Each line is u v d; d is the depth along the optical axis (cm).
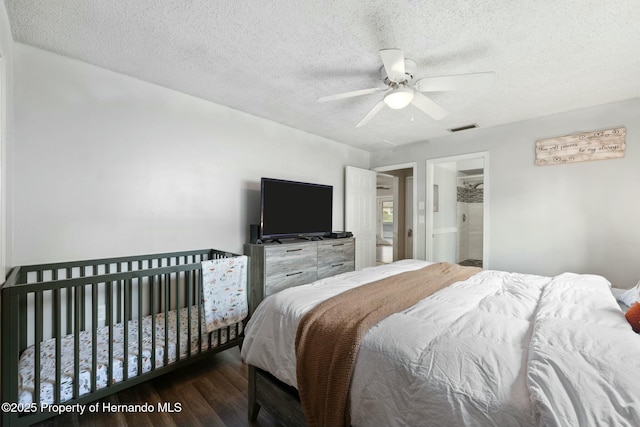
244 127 320
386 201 958
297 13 160
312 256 344
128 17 166
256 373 162
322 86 253
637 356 88
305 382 128
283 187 334
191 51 201
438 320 128
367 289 181
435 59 203
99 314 225
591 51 191
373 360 110
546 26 167
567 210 303
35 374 143
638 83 237
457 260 580
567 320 119
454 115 315
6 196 166
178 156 270
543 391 78
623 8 150
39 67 200
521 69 216
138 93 244
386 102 214
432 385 92
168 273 192
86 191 220
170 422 163
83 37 186
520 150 333
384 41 184
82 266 215
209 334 214
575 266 298
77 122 216
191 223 279
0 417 133
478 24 166
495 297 162
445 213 527
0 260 147
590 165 290
